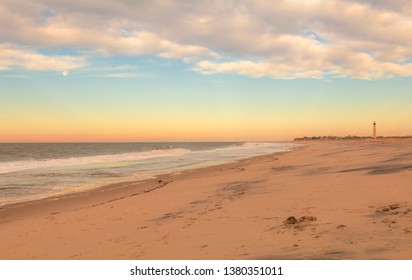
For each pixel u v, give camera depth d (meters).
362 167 17.95
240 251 6.16
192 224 8.73
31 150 84.31
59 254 7.14
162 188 16.41
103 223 9.69
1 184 18.94
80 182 19.64
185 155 48.81
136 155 49.97
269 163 28.22
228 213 9.61
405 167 15.57
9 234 9.04
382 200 9.06
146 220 9.69
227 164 30.56
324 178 14.76
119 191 16.20
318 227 7.13
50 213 11.72
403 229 6.27
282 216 8.55
